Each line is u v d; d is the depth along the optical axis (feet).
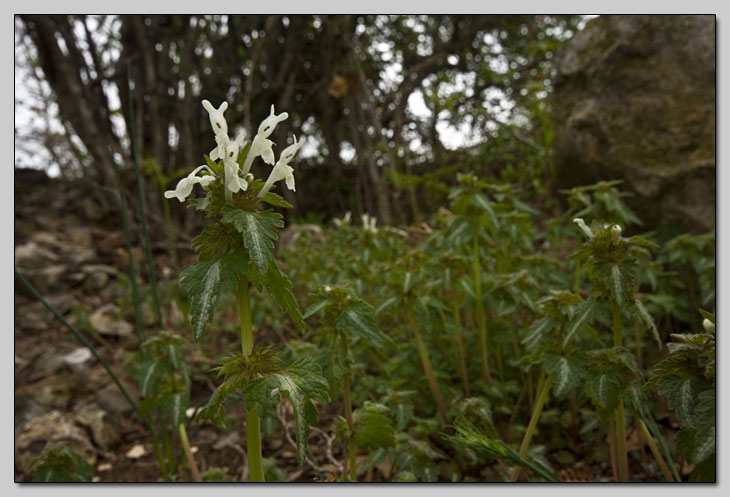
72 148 30.60
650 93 15.14
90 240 27.30
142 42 29.60
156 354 9.05
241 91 33.78
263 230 4.39
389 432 7.21
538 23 30.17
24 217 28.45
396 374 11.08
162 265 25.34
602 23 16.58
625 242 6.27
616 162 15.35
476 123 26.04
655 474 8.93
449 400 10.71
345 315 6.94
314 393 4.47
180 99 32.27
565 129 17.10
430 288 11.13
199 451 11.51
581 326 6.41
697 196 13.93
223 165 4.64
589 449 9.91
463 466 9.57
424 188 25.98
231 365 4.66
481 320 10.64
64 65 26.61
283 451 11.03
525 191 20.56
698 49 14.56
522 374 11.05
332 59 31.35
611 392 6.69
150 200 28.09
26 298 21.17
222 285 4.41
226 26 34.47
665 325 12.89
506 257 12.14
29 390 14.28
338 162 35.40
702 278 11.72
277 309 15.92
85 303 21.42
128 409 13.55
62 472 7.99
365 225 15.44
